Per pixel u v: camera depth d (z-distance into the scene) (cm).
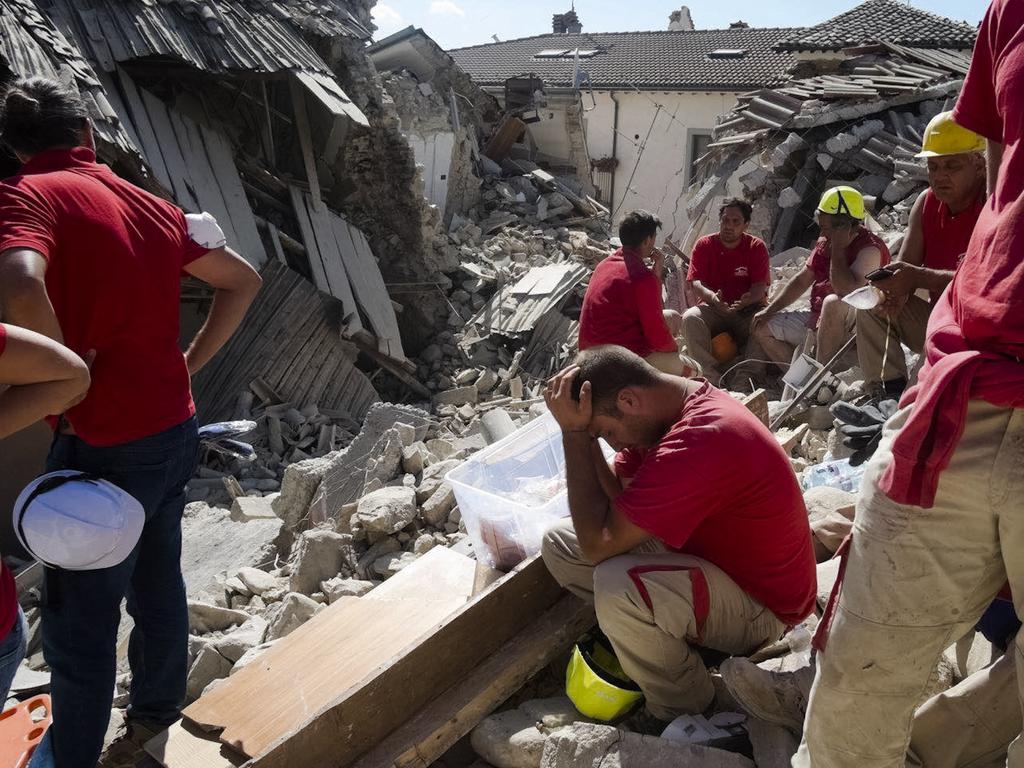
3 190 261
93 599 275
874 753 204
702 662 269
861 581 193
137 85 1308
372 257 1522
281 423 1214
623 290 542
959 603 190
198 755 285
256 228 1333
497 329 1579
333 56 1552
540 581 307
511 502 327
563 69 3173
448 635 278
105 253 271
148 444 287
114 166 1195
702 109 2838
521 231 2078
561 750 249
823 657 205
